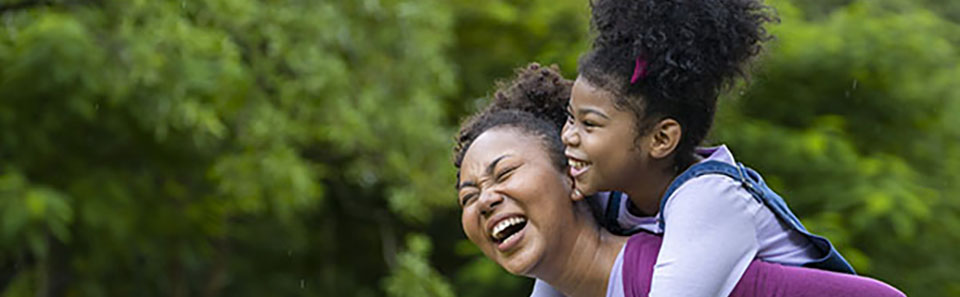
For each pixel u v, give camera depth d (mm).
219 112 8719
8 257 10078
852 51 10148
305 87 8727
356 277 13594
